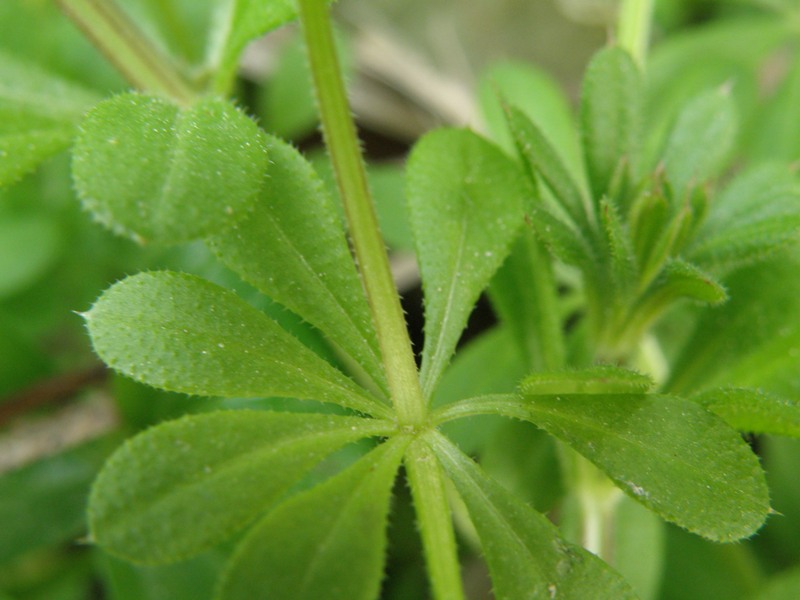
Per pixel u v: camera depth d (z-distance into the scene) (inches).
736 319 1.9
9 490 2.3
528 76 2.6
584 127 1.8
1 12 2.9
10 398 2.4
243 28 1.9
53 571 2.5
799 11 3.2
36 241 2.7
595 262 1.8
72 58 2.9
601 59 1.8
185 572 2.1
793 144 3.0
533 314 2.0
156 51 2.2
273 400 2.1
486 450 2.2
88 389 2.4
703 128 1.9
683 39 3.2
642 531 2.1
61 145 1.8
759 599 1.9
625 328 1.8
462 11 3.7
